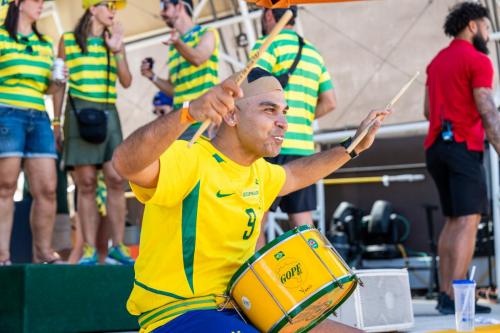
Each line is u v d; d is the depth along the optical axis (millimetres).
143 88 17781
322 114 10508
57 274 9234
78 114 10969
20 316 8906
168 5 11281
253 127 5406
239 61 17219
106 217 12586
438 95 11000
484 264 16266
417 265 17031
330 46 16484
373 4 15664
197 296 5328
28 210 13750
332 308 5703
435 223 18266
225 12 16766
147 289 5383
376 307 9062
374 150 18625
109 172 11219
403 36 16047
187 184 5230
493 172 14336
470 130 10820
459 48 10875
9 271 9078
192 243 5312
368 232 17516
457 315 7891
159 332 5305
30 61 10305
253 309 5281
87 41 11172
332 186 18969
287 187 6094
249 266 5250
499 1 14914
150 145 4672
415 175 18312
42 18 17141
